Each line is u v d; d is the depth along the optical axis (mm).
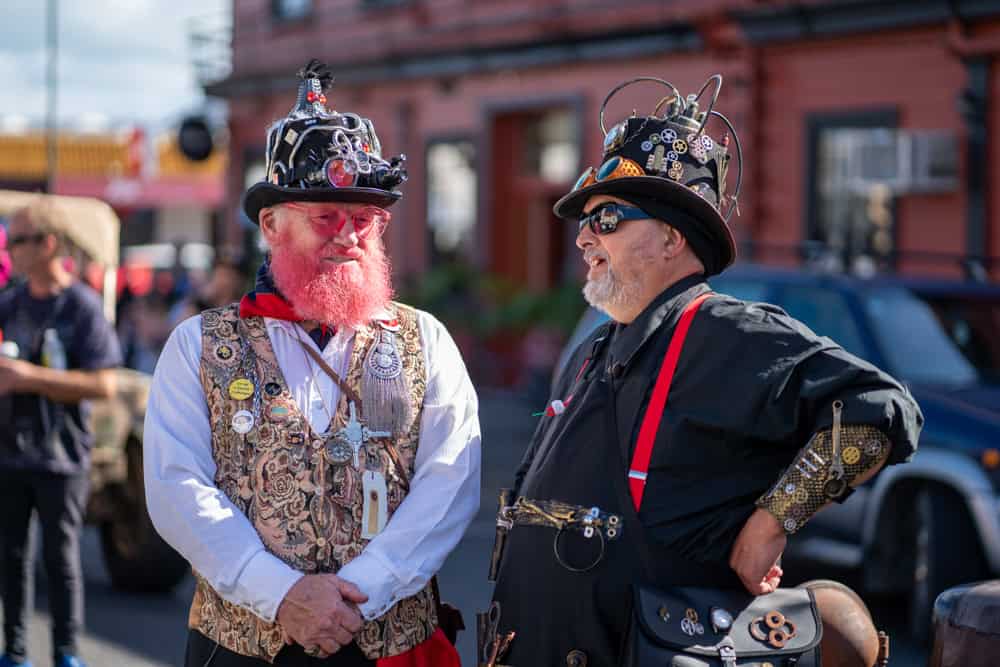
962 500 6992
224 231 27250
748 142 16531
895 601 8031
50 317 6359
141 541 8086
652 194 3410
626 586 3277
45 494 6223
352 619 3359
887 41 15070
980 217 14180
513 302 19797
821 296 8109
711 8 16938
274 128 3646
